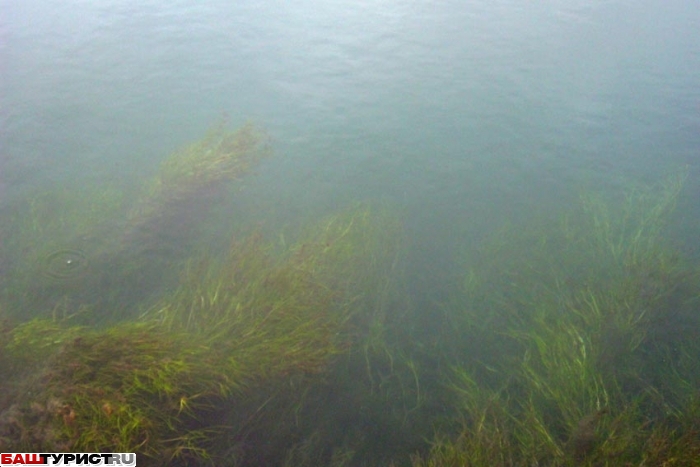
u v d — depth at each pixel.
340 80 6.36
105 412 2.52
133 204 4.39
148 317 3.28
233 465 2.75
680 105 5.89
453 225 4.58
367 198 4.76
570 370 3.05
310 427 3.00
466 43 7.28
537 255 4.22
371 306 3.72
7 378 2.81
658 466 2.54
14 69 6.35
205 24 7.76
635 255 3.89
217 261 3.70
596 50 7.11
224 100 5.93
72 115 5.54
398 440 3.00
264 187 4.79
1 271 3.71
